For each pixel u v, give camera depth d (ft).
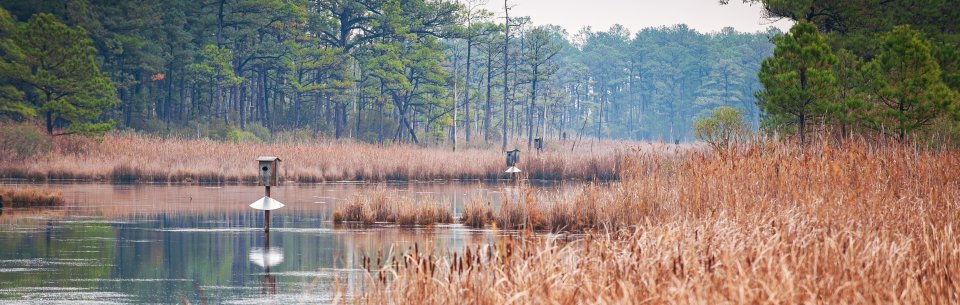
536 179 192.03
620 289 37.47
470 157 201.77
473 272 39.40
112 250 73.92
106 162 171.94
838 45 134.72
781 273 36.91
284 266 65.82
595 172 192.75
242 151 187.01
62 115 189.47
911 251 44.24
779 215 55.72
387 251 72.90
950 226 46.52
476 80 416.26
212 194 135.95
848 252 41.14
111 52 242.58
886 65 108.37
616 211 83.66
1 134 176.45
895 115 103.81
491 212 95.66
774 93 109.19
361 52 301.63
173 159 180.65
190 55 267.80
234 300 53.16
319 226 92.32
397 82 294.87
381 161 188.65
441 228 90.27
